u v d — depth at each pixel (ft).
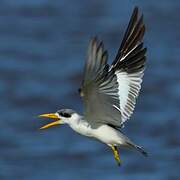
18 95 104.32
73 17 145.79
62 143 90.27
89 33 134.92
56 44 127.85
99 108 39.81
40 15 147.84
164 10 148.97
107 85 38.83
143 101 102.58
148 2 154.81
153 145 90.07
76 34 134.10
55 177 82.89
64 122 41.96
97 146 88.89
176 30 136.05
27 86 107.76
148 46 125.39
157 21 141.59
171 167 84.64
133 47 40.96
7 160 87.30
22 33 135.44
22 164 86.17
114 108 39.78
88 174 82.99
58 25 140.56
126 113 40.57
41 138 92.12
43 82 109.40
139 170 84.02
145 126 94.84
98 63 37.86
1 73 112.98
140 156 86.63
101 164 85.15
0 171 84.53
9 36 133.28
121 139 40.45
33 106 101.45
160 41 128.47
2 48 125.29
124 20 142.82
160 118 97.25
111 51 123.44
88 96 38.99
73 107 101.55
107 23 140.36
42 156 87.71
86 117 40.47
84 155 87.20
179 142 90.63
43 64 117.29
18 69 114.73
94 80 38.29
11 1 157.17
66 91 105.60
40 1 157.07
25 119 97.66
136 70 40.96
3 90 106.11
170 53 121.70
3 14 148.87
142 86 107.14
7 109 100.48
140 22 40.88
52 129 94.32
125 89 40.75
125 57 41.06
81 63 117.39
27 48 125.59
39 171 84.33
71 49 125.18
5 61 118.32
